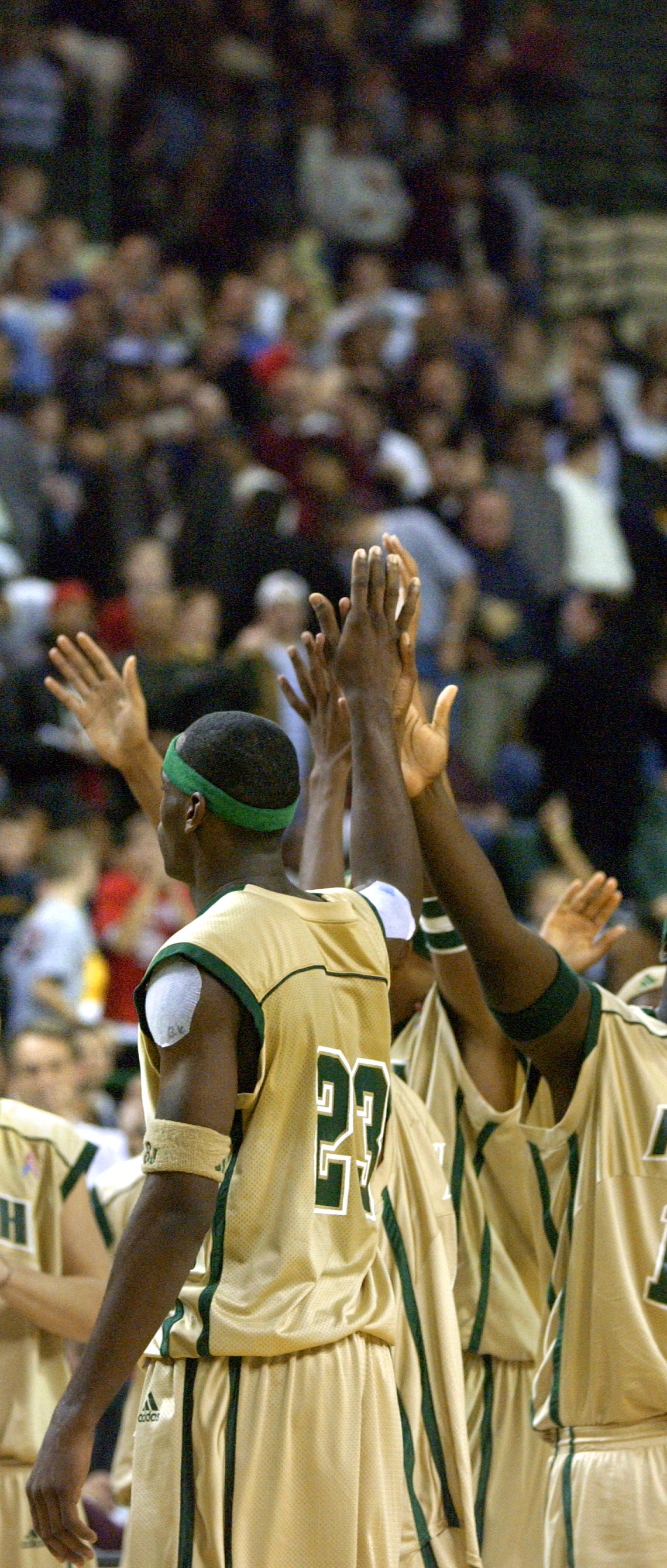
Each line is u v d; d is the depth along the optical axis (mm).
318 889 6363
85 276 28047
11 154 30094
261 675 18609
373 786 5840
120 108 30422
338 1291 5059
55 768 18172
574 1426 5863
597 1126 5867
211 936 4988
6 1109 7156
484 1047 7109
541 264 33906
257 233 29734
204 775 5242
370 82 32469
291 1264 4980
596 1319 5789
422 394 27344
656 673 22766
